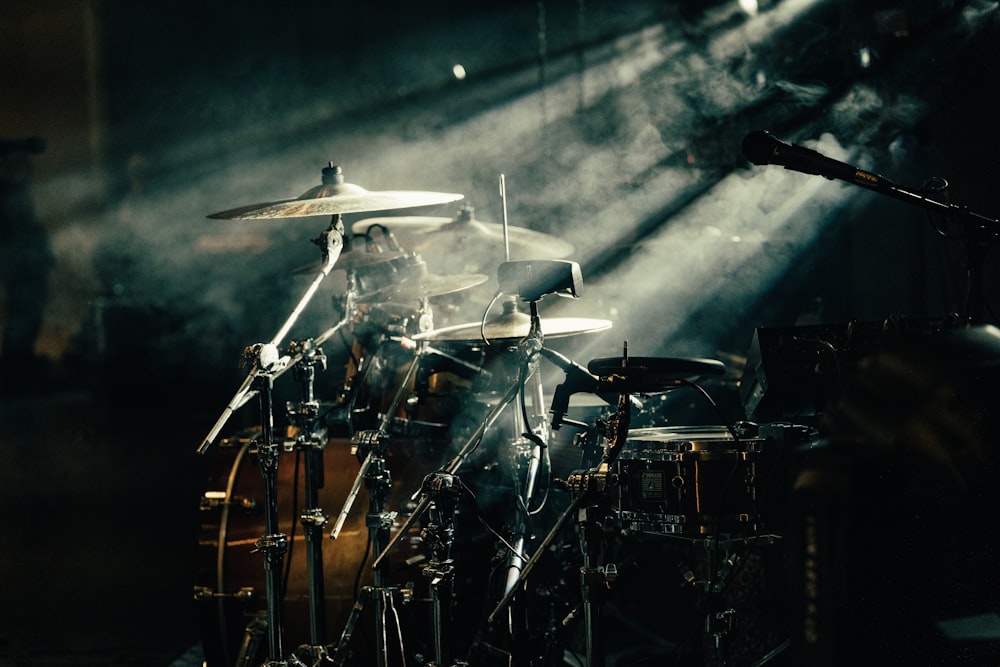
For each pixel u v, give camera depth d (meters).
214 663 3.28
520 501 2.87
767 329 2.70
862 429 1.68
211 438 2.65
